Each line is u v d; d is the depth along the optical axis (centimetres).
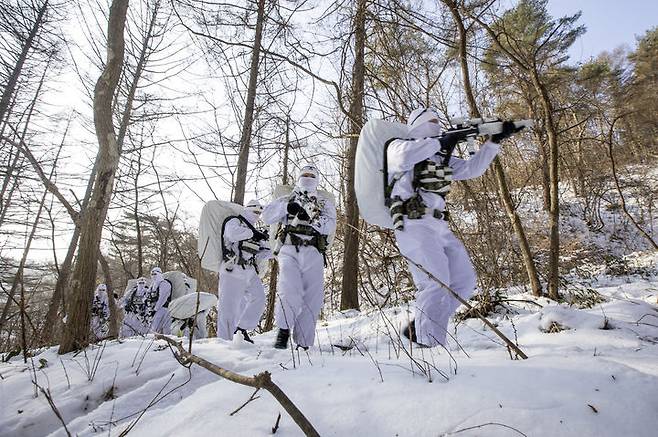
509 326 373
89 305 428
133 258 1597
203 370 327
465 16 558
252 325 559
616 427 161
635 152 1658
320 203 471
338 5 707
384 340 407
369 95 718
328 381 233
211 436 189
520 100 1023
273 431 185
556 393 185
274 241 565
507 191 527
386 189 366
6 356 430
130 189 1251
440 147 339
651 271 913
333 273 875
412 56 684
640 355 249
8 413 298
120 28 480
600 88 2158
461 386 201
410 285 655
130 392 304
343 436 178
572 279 852
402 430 175
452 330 403
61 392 316
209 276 1069
